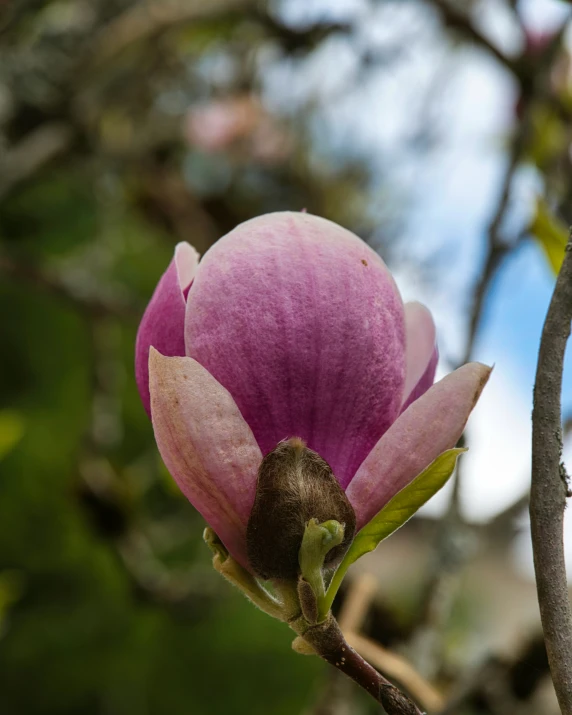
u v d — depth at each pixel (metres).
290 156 1.43
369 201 1.29
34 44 1.15
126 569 1.23
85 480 1.15
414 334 0.46
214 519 0.43
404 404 0.45
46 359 1.80
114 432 1.17
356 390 0.43
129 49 1.16
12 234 1.73
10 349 1.80
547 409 0.41
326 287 0.43
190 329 0.43
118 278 1.75
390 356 0.44
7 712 1.66
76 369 1.80
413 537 1.19
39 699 1.67
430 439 0.43
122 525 1.17
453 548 0.72
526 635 0.70
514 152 0.68
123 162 1.37
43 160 1.15
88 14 1.18
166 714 1.67
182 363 0.42
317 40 1.14
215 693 1.67
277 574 0.42
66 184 1.67
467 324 0.66
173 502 1.38
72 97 1.14
